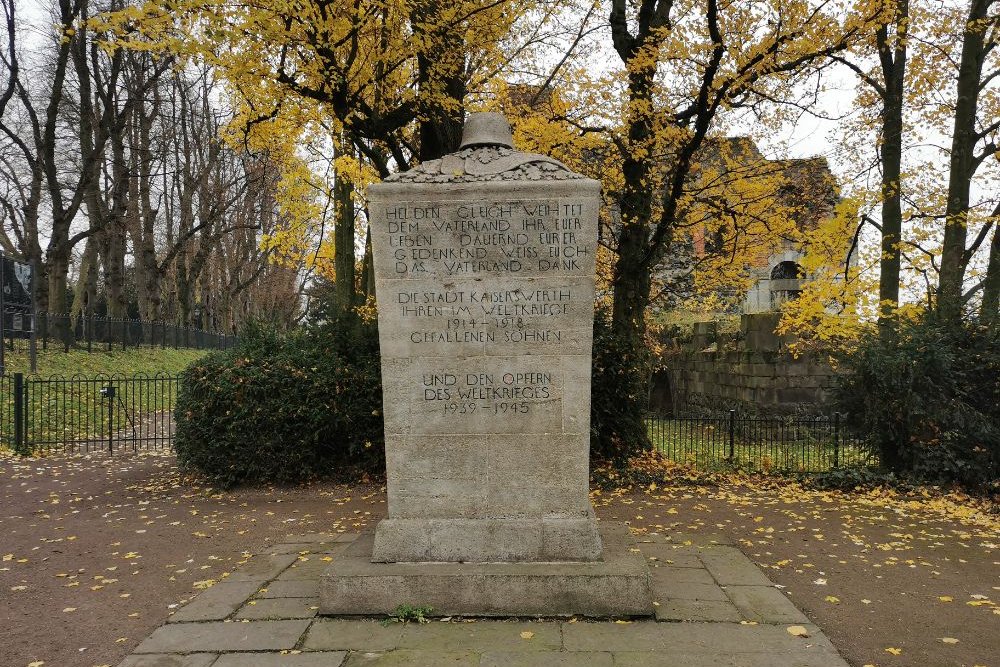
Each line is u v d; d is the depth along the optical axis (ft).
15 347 67.67
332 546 22.94
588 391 17.28
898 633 15.67
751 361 60.29
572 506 17.28
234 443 33.60
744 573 19.62
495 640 14.76
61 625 16.60
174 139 105.50
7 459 41.88
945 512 28.48
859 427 35.29
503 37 39.09
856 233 43.19
